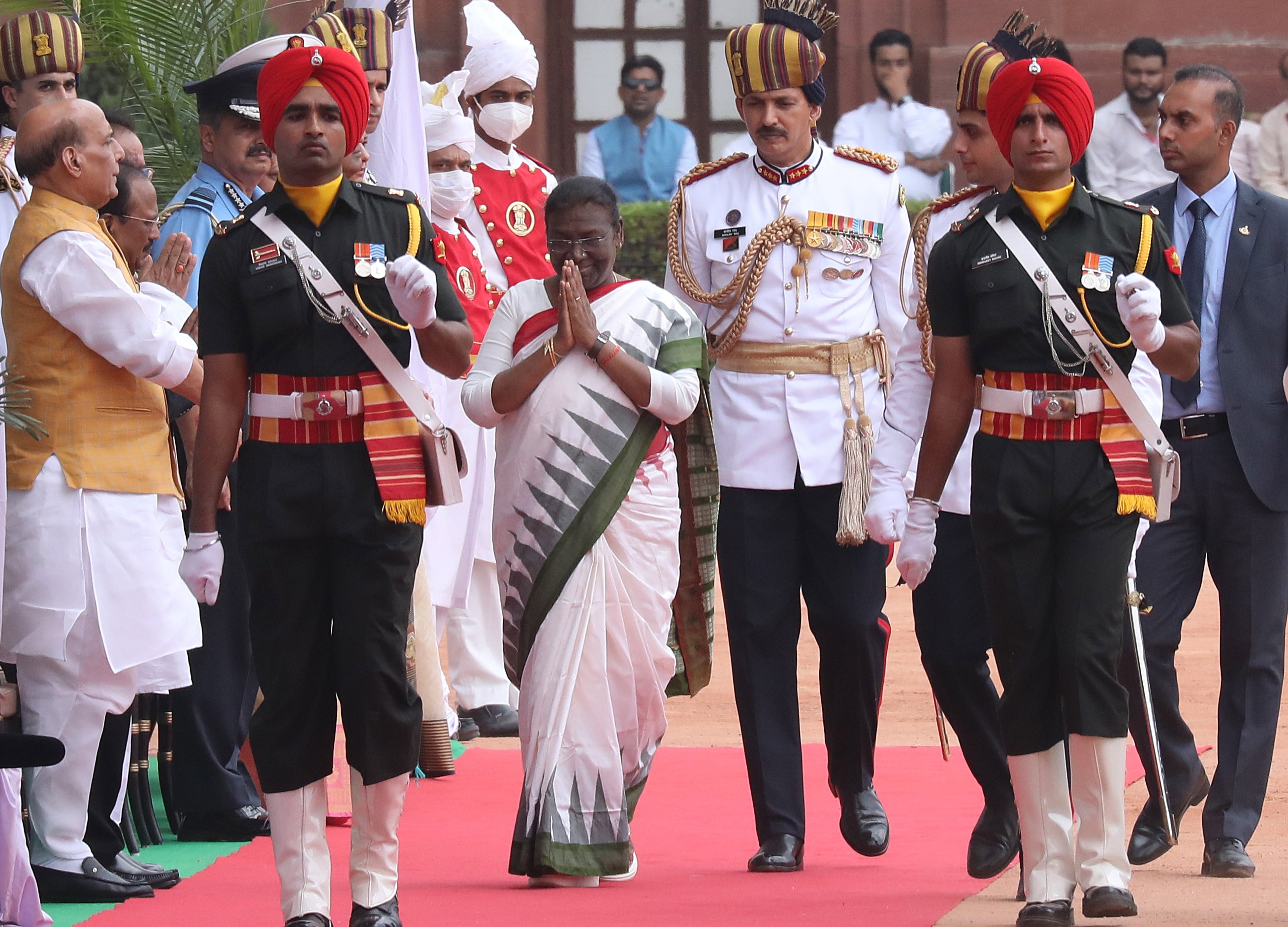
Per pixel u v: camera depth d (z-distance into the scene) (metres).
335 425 15.55
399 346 15.80
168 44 32.59
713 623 20.45
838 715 20.53
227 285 15.64
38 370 18.12
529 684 18.67
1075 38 67.06
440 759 25.33
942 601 19.83
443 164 27.31
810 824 22.70
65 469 17.98
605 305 19.03
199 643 18.92
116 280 17.89
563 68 67.31
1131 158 53.34
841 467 20.33
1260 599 19.94
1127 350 16.28
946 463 17.09
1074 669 16.11
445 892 18.31
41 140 18.00
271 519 15.51
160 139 32.91
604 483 18.62
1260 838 21.86
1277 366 20.06
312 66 15.49
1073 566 16.17
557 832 18.33
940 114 61.38
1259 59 67.00
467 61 28.39
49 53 21.31
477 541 28.03
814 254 20.58
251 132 23.16
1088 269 16.12
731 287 20.59
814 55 20.53
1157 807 20.00
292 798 15.77
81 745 18.05
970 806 23.53
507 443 18.97
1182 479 20.17
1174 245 19.06
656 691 19.16
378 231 15.74
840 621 20.38
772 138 20.59
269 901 18.06
